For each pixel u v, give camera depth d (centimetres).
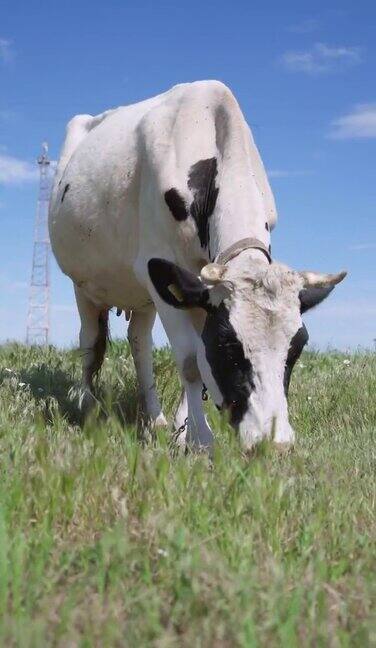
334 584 300
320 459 508
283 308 478
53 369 844
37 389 751
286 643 236
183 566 275
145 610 253
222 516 344
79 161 724
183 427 568
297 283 488
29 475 365
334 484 419
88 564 293
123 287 717
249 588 262
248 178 580
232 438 428
